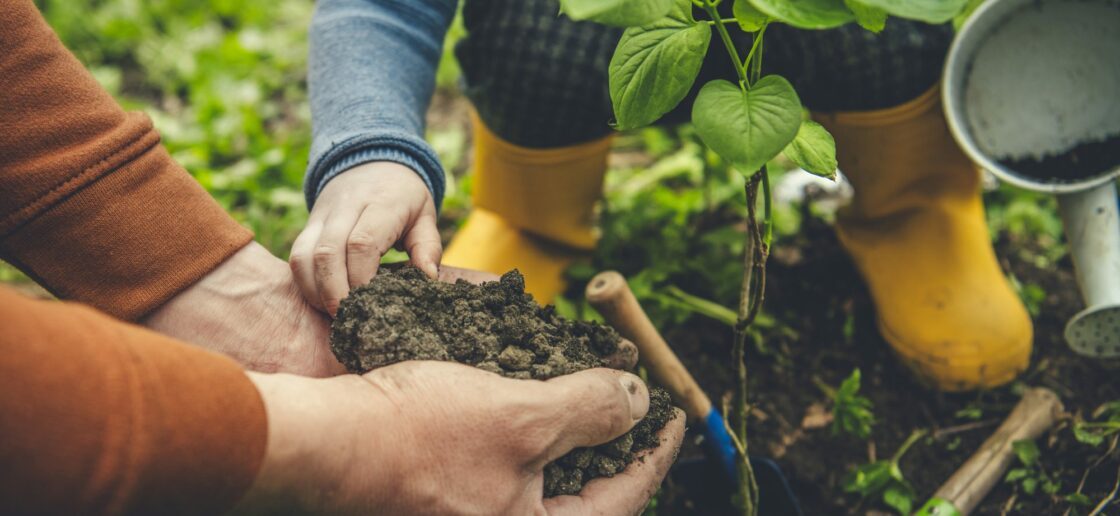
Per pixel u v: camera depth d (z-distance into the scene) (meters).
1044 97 1.28
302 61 2.58
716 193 1.89
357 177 1.11
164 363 0.69
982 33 1.26
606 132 1.55
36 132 0.98
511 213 1.65
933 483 1.40
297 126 2.36
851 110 1.41
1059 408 1.42
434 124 2.34
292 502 0.76
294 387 0.79
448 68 2.45
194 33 2.68
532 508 0.91
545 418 0.88
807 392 1.55
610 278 1.16
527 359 0.99
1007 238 1.78
